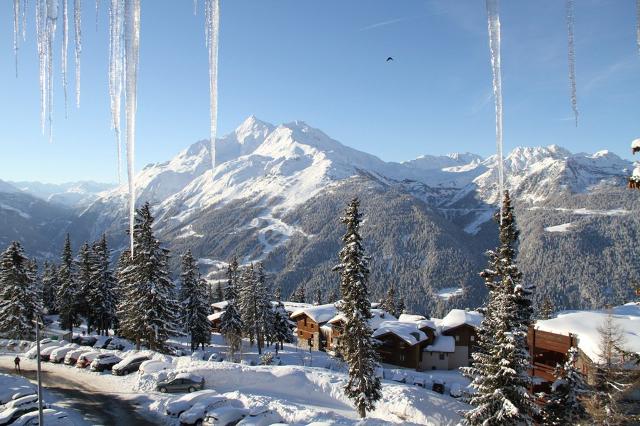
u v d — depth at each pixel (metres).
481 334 25.11
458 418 31.92
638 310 30.91
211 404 27.88
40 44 5.65
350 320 31.36
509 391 22.55
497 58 5.36
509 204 24.72
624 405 20.78
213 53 6.07
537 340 28.70
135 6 5.70
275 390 35.16
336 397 35.22
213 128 6.21
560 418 22.27
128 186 6.29
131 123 5.91
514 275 24.16
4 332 56.78
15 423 24.50
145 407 30.44
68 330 75.38
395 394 34.03
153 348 47.94
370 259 32.31
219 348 72.25
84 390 34.34
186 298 65.12
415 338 62.50
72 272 68.88
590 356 23.25
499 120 5.50
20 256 58.84
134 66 5.77
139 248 48.38
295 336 88.06
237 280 92.44
